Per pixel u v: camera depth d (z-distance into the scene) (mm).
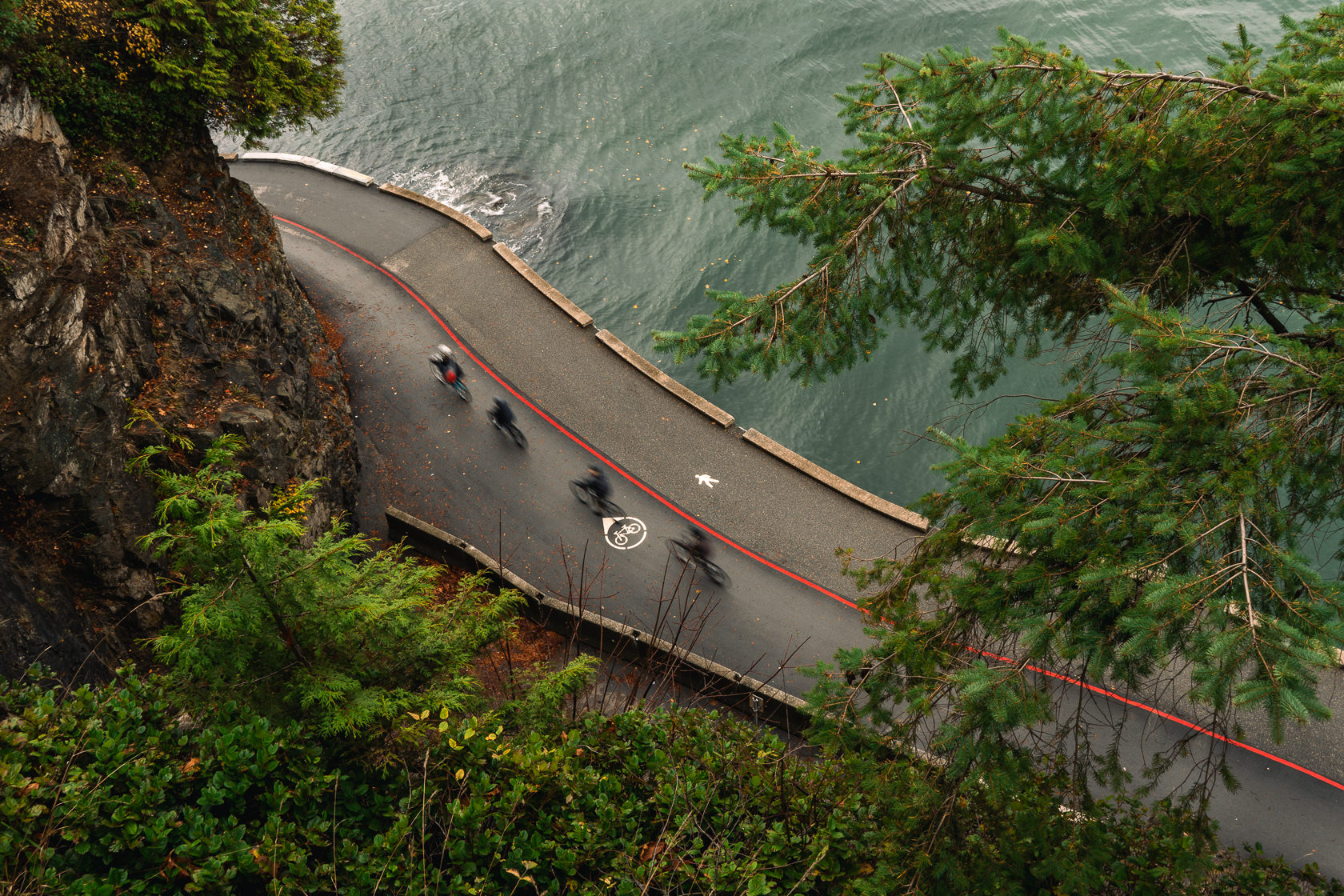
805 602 19344
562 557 19828
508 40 38094
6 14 13242
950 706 7320
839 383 25359
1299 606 5398
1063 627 6418
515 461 21812
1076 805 8430
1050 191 9133
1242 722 16531
